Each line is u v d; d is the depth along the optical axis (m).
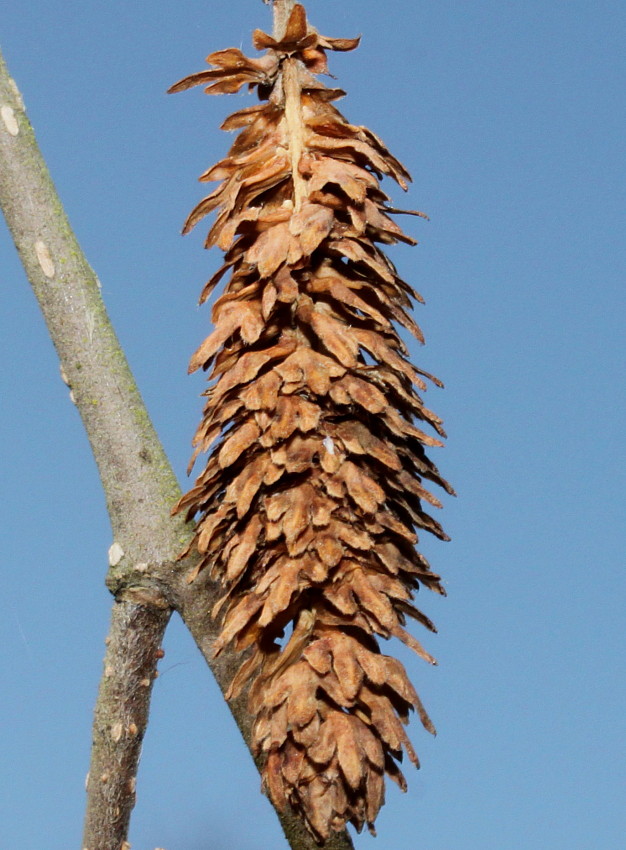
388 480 0.11
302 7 0.11
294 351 0.11
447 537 0.11
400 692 0.11
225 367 0.11
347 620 0.11
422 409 0.11
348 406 0.11
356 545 0.11
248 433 0.11
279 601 0.11
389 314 0.11
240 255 0.11
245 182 0.11
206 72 0.11
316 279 0.11
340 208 0.11
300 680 0.11
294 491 0.11
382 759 0.11
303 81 0.11
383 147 0.11
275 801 0.11
